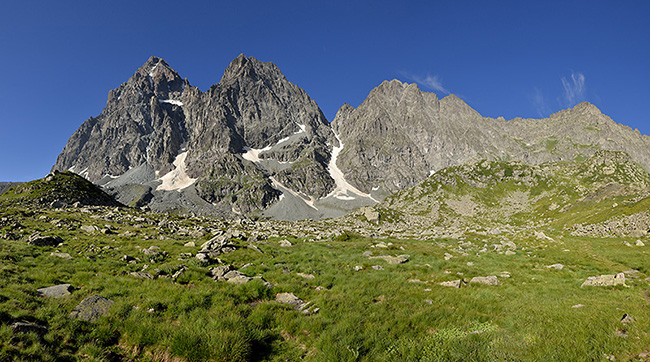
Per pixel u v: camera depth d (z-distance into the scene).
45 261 21.42
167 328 11.83
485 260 35.25
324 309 15.62
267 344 12.28
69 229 39.84
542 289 21.08
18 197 85.06
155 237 39.94
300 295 18.73
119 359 10.41
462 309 16.45
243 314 14.73
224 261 27.23
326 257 32.38
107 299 14.33
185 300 15.21
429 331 13.44
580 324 12.40
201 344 10.80
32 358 9.12
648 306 14.84
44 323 11.43
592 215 95.12
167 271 21.66
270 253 32.56
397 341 11.99
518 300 18.02
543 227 107.31
